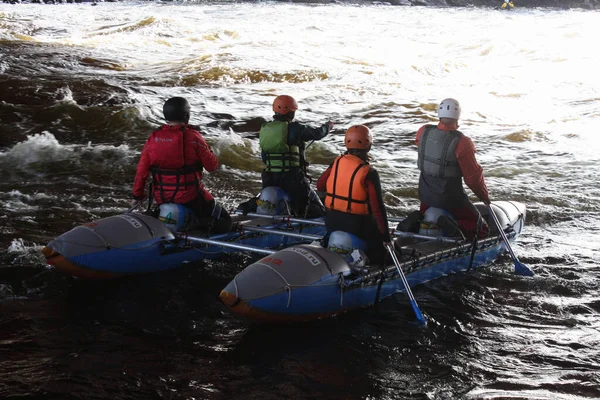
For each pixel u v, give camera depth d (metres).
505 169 9.88
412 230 5.92
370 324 4.61
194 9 40.84
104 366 3.88
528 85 17.69
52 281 5.20
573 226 7.26
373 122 13.12
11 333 4.28
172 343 4.23
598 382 3.84
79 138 11.16
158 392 3.60
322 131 6.30
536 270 5.84
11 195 7.86
